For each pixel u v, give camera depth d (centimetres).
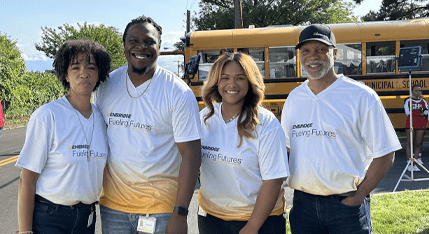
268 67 908
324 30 255
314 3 2717
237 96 239
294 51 897
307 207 261
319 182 251
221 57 245
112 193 248
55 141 227
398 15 2034
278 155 235
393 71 873
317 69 254
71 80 237
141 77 244
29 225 226
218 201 250
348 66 883
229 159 241
